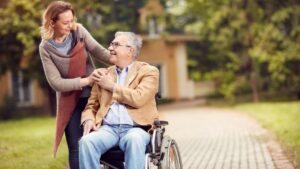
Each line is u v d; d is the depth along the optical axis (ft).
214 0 86.79
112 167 15.83
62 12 16.20
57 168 25.66
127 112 16.06
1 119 85.15
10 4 63.36
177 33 115.65
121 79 16.52
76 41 16.94
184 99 118.11
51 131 46.19
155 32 112.37
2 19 63.26
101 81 16.06
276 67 84.17
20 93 97.04
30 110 96.53
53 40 16.58
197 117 65.21
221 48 90.68
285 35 86.02
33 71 76.33
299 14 85.15
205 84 123.13
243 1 85.87
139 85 16.14
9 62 76.18
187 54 118.32
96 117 16.25
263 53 82.28
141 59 112.68
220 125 52.21
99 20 75.00
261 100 94.53
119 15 83.87
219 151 31.94
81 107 17.21
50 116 76.38
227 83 89.81
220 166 25.84
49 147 33.86
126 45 16.39
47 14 16.25
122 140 15.58
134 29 90.07
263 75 92.02
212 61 115.55
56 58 16.57
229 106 83.51
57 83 16.43
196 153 31.42
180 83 117.70
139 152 15.15
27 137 40.57
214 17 85.15
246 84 103.45
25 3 61.46
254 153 29.99
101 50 17.47
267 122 48.49
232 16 85.81
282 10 83.92
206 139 39.88
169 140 15.99
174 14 93.45
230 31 86.12
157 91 16.80
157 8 100.68
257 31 84.28
